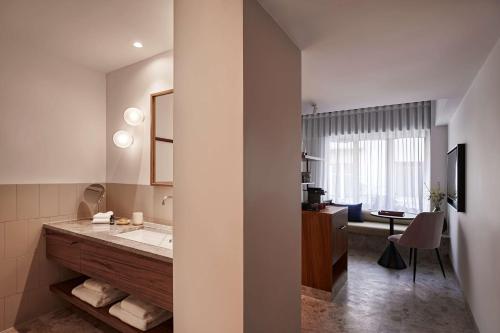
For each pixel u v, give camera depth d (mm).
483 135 2061
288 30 1606
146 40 2172
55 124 2445
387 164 4734
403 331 2250
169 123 2318
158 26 1969
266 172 1411
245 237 1220
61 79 2482
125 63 2586
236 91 1229
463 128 2865
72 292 2193
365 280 3311
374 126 4852
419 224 3240
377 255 4285
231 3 1251
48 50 2344
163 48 2305
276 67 1525
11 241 2201
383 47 1819
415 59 1990
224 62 1265
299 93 1817
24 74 2258
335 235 2885
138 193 2516
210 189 1297
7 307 2188
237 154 1223
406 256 4168
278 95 1546
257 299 1315
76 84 2588
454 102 3023
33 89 2311
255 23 1318
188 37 1384
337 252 2938
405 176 4613
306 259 2867
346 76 2352
